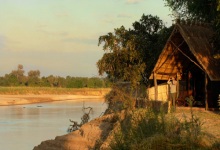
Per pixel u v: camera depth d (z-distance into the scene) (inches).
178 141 500.4
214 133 595.8
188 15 1348.4
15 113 2321.6
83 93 5083.7
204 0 1086.4
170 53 1021.8
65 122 1806.1
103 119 960.9
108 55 1156.5
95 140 879.1
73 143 927.7
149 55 1178.0
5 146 1186.0
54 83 5782.5
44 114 2245.3
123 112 891.4
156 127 541.0
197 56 916.0
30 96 4284.0
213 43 938.1
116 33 1162.0
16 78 5836.6
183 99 1092.5
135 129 550.3
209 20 1113.4
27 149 1144.8
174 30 960.9
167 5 1381.6
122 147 521.7
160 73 1086.4
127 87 1131.3
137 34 1289.4
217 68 930.7
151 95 1037.2
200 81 1108.5
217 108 920.9
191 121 559.5
